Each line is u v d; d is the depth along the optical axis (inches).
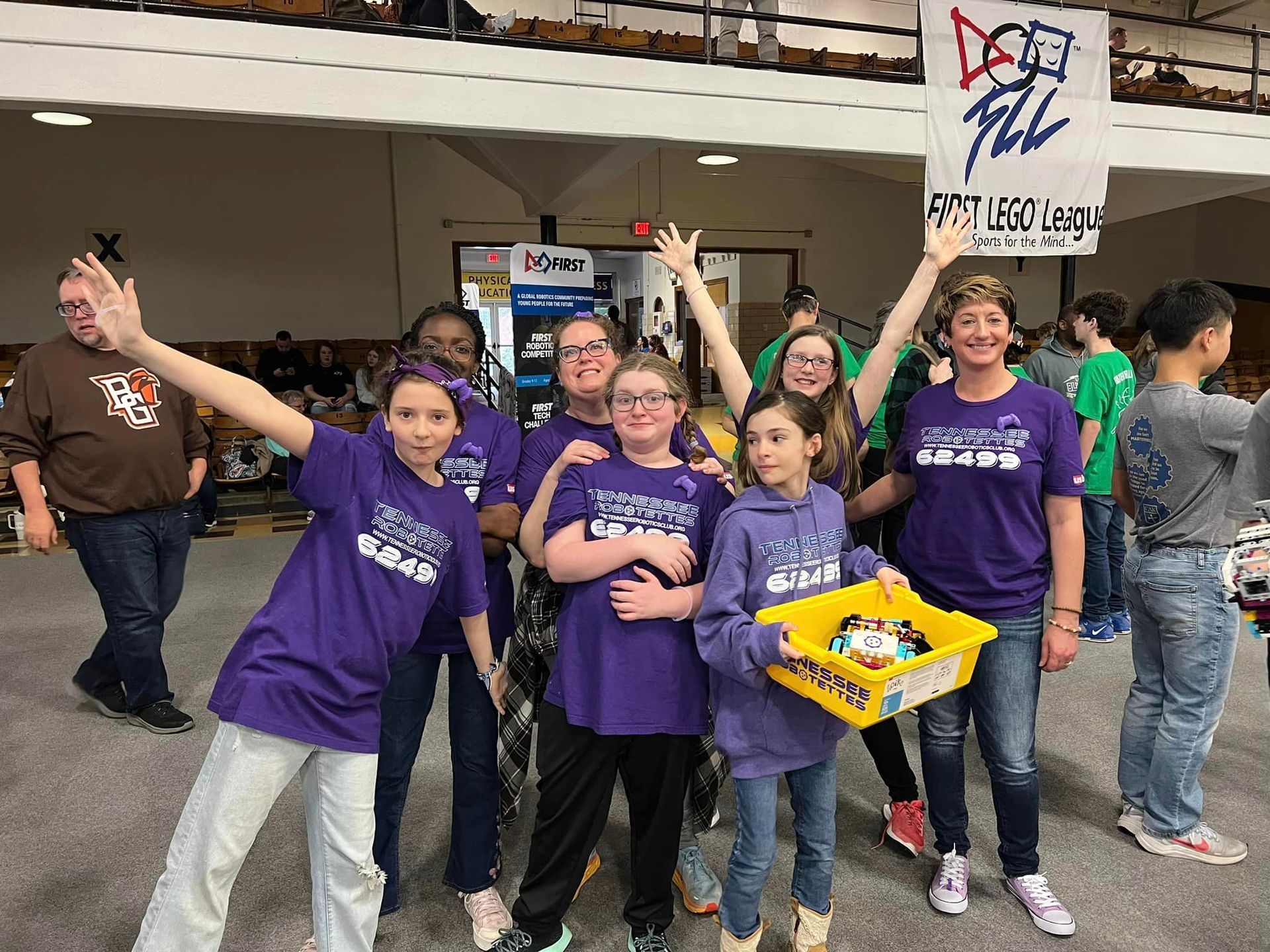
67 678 131.0
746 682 57.7
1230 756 101.0
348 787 58.1
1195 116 193.5
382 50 136.0
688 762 71.2
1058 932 70.6
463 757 70.9
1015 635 70.8
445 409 57.7
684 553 61.8
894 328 78.3
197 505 122.6
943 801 75.1
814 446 63.4
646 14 267.0
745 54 201.0
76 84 121.6
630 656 61.1
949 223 79.4
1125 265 441.7
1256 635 54.9
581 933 72.1
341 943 59.7
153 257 306.3
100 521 106.6
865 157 179.0
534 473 73.0
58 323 299.0
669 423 63.6
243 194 313.7
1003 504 69.7
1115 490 86.0
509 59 143.6
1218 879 78.4
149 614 111.4
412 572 59.1
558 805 62.9
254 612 162.4
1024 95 169.0
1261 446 60.4
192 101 127.3
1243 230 443.2
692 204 366.6
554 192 226.4
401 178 329.7
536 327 169.0
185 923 53.9
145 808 93.3
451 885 74.0
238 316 319.9
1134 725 84.9
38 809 92.9
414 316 340.2
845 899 76.3
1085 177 175.9
